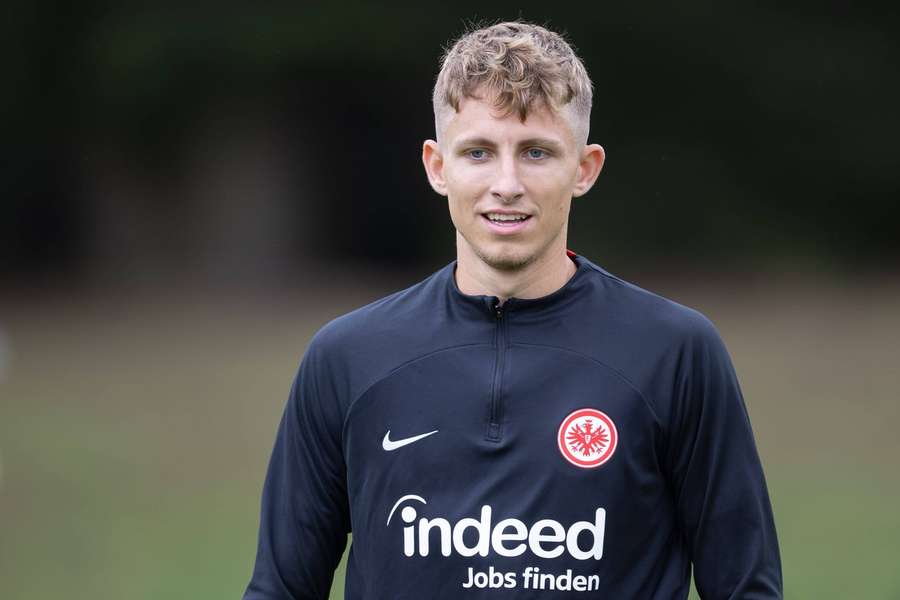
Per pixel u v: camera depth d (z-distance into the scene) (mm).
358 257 98438
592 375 9758
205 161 94688
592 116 96812
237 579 24000
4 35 90812
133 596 22828
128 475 34562
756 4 95375
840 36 95688
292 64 93875
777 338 62688
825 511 29312
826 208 96562
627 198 95875
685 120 96812
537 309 9977
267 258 95375
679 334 9898
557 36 10242
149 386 50250
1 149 92000
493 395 9750
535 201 9641
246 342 62875
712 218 95375
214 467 35500
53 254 93688
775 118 96062
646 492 9656
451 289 10203
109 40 92062
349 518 10531
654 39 95625
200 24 92250
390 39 94125
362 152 97625
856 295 81375
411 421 9844
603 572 9469
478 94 9609
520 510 9492
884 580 23156
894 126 95438
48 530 28484
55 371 54719
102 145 93500
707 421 9789
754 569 9711
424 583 9594
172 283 92188
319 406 10258
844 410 43500
